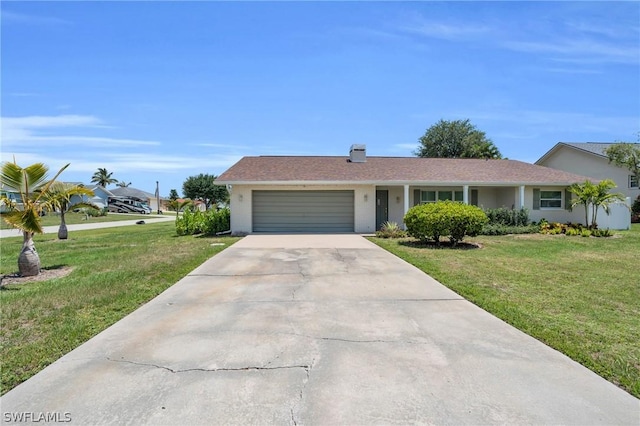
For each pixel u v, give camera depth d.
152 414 2.53
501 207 17.55
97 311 5.00
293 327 4.30
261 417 2.49
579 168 25.78
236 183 15.42
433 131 38.16
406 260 8.96
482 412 2.56
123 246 12.51
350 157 19.27
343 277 7.06
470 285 6.39
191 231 16.58
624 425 2.42
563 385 2.95
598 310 4.98
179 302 5.39
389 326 4.34
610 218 17.56
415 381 3.00
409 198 17.67
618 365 3.30
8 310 5.03
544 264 8.43
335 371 3.17
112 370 3.21
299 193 16.52
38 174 7.83
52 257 10.11
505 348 3.70
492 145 36.22
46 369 3.26
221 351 3.60
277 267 8.05
